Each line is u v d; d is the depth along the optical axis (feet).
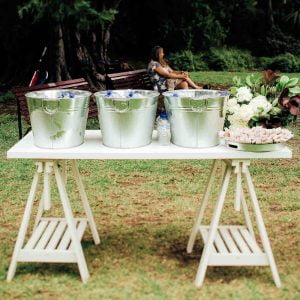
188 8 81.41
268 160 24.21
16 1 43.93
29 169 22.41
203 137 12.73
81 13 33.14
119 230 16.07
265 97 13.11
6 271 13.37
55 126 12.52
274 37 90.22
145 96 12.81
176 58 78.69
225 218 16.97
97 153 12.38
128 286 12.58
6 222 16.63
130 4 81.46
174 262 13.94
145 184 20.44
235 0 85.87
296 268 13.56
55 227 14.61
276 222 16.63
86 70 42.60
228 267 13.70
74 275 13.20
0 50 56.90
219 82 58.34
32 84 34.42
